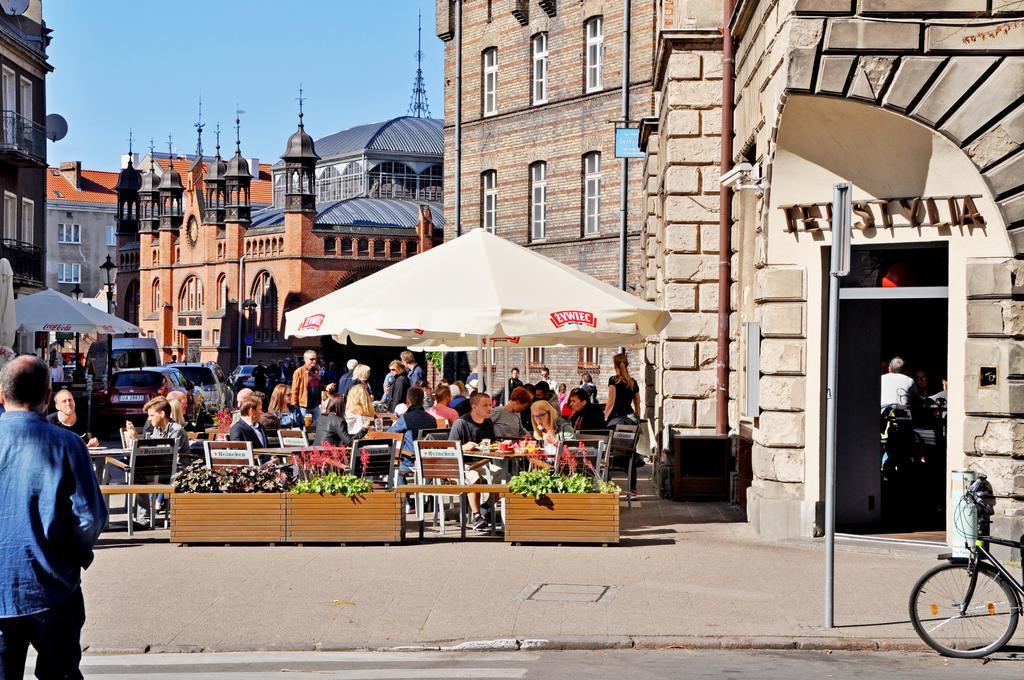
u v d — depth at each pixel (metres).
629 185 44.09
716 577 12.45
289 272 85.31
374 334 20.47
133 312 107.31
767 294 15.01
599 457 15.98
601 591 11.72
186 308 97.88
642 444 27.39
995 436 13.48
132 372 38.88
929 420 15.63
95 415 38.16
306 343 81.75
